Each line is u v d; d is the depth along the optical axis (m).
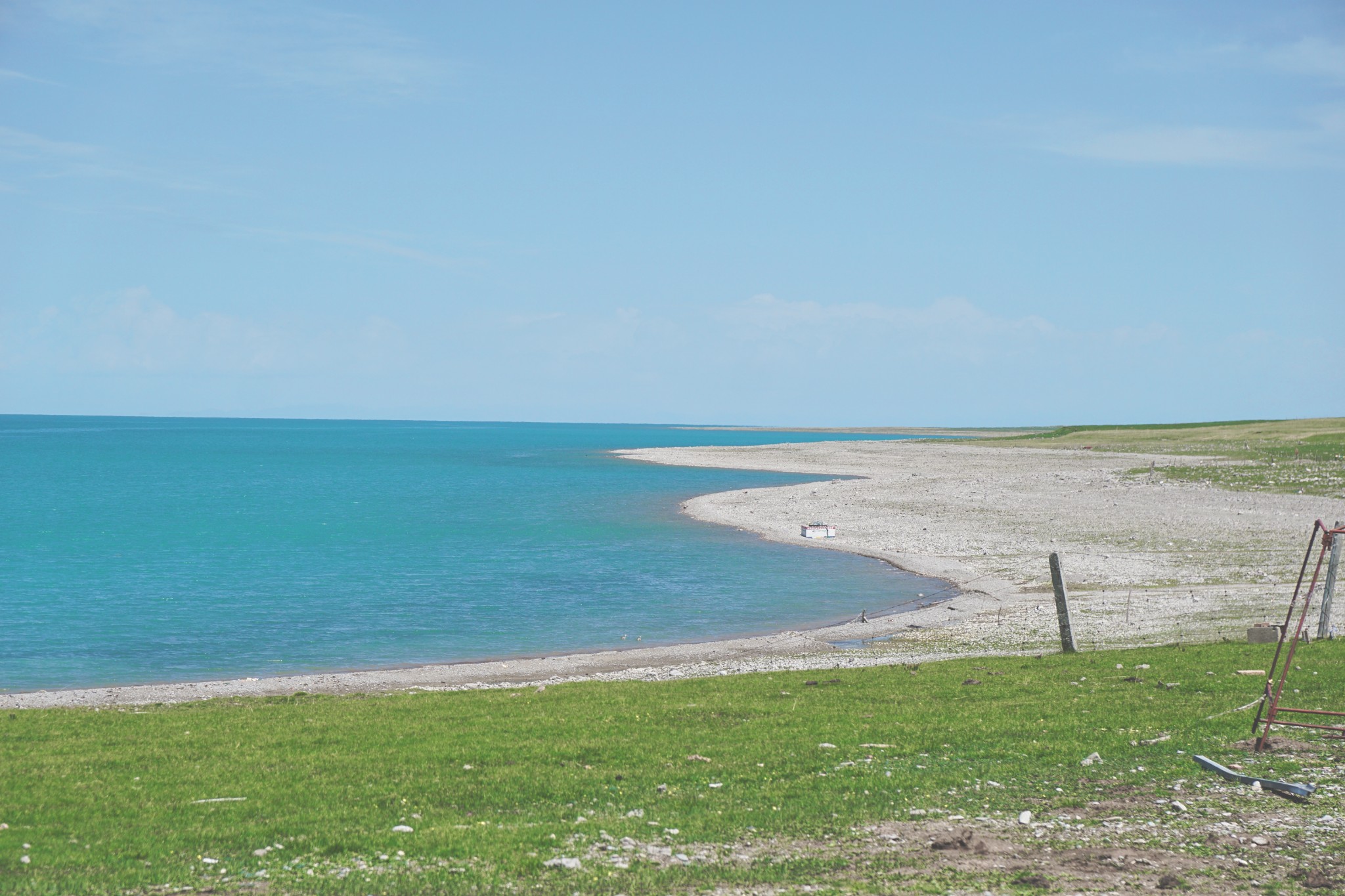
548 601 50.97
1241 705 21.58
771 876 12.48
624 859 13.24
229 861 13.22
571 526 84.06
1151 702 22.52
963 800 15.66
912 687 26.66
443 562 64.38
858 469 150.88
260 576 58.78
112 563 63.81
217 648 40.25
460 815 15.41
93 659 38.22
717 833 14.30
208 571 60.50
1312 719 19.97
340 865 13.09
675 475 150.62
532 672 35.50
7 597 51.66
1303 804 14.78
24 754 20.09
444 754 19.30
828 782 16.78
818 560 64.12
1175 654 29.28
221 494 119.50
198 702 29.19
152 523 86.81
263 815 15.34
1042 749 18.55
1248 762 17.05
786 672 31.70
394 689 32.72
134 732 22.61
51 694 32.16
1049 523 74.19
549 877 12.55
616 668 36.19
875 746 19.38
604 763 18.62
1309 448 117.75
